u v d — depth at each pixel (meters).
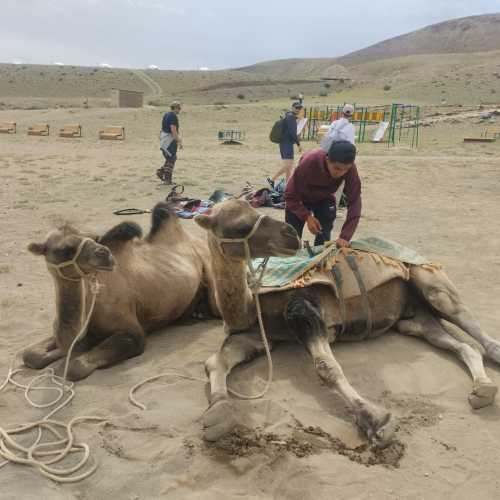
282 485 3.83
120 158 23.73
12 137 35.16
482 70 106.12
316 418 4.62
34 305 7.11
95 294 4.97
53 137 35.88
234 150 28.59
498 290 7.74
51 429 4.52
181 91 140.12
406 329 6.12
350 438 4.38
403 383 5.16
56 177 17.62
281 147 13.81
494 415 4.71
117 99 68.88
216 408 4.38
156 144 31.41
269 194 13.02
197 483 3.88
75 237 4.79
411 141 35.59
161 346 6.03
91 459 4.17
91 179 17.27
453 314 5.77
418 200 14.53
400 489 3.82
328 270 5.64
